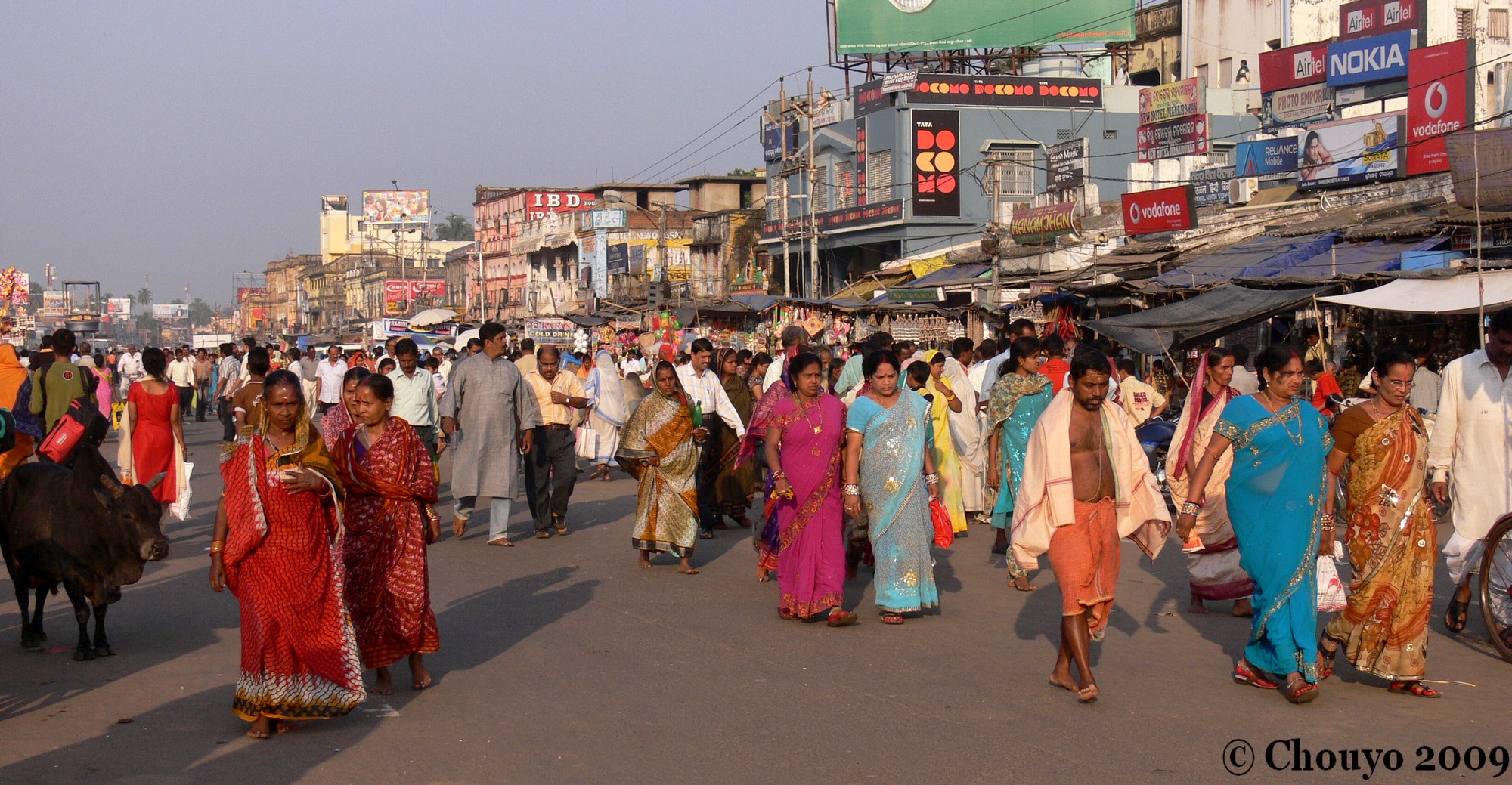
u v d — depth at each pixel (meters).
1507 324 7.04
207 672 6.68
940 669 6.63
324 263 116.75
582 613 8.19
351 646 5.61
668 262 53.19
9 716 5.85
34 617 7.35
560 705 5.99
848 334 29.09
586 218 59.56
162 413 10.90
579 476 17.48
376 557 6.15
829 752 5.23
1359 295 14.62
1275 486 6.04
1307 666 5.94
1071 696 6.09
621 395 17.00
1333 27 37.03
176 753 5.30
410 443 6.26
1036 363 9.96
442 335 47.38
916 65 41.62
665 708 5.92
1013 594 8.78
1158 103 33.12
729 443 11.98
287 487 5.39
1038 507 6.14
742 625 7.81
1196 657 6.91
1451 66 22.75
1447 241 17.55
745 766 5.06
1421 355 15.55
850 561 9.45
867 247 40.50
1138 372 21.22
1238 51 40.25
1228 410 6.21
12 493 7.07
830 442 7.82
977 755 5.18
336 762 5.18
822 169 41.47
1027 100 38.00
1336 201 23.52
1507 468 7.15
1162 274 21.22
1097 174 38.38
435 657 6.98
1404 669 6.05
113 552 6.92
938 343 26.83
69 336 10.93
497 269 75.62
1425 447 6.14
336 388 22.84
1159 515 6.19
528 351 18.02
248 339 20.89
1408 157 22.92
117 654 7.12
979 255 31.16
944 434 11.34
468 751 5.30
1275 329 19.39
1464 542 7.31
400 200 104.75
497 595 8.87
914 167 37.38
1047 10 39.25
